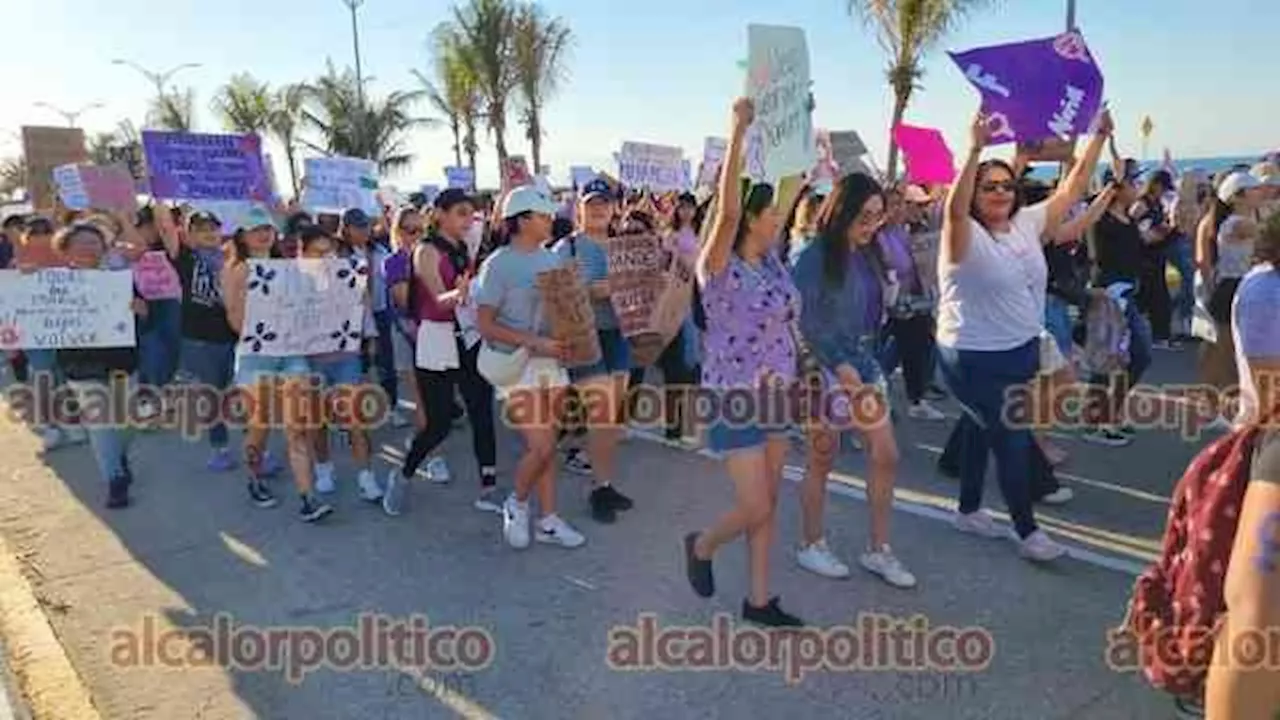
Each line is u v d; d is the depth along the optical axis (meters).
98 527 5.90
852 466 6.50
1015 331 4.63
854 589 4.54
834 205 4.26
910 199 8.95
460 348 5.73
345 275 5.91
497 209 6.07
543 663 3.96
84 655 4.21
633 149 11.54
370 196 11.20
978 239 4.57
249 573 5.06
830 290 4.29
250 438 6.10
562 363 5.07
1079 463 6.32
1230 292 6.56
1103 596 4.38
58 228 7.09
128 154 22.28
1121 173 6.86
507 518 5.28
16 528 5.94
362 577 4.94
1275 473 1.82
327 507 5.81
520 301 4.95
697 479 6.38
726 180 3.80
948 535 5.18
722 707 3.58
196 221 6.98
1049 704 3.52
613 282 6.29
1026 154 5.11
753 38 4.04
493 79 31.70
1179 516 2.44
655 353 6.45
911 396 7.67
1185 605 2.34
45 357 7.72
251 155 9.77
